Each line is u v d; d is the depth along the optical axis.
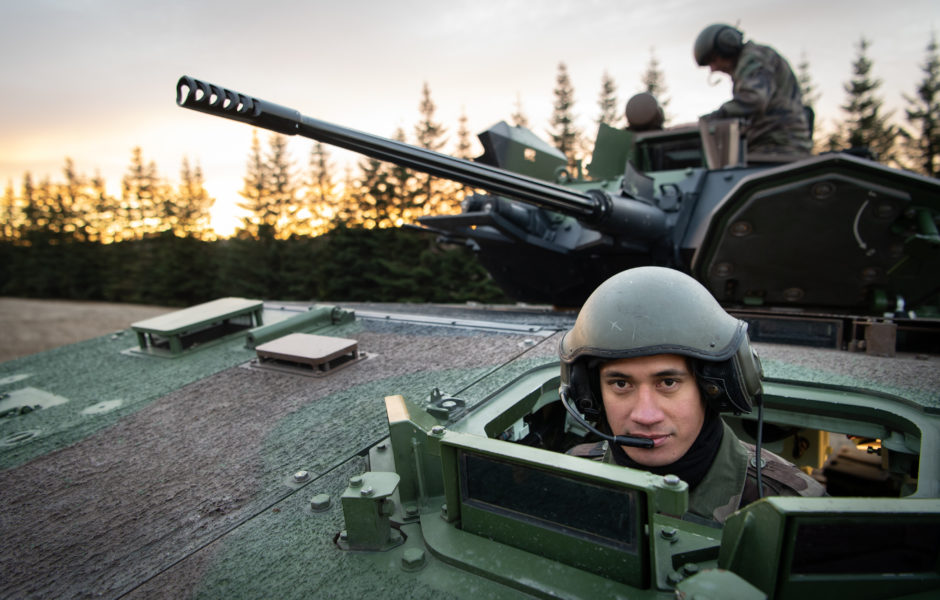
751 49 6.10
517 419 2.53
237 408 2.80
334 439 2.34
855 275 4.31
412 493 1.79
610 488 1.29
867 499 1.21
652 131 6.41
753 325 3.71
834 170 3.82
